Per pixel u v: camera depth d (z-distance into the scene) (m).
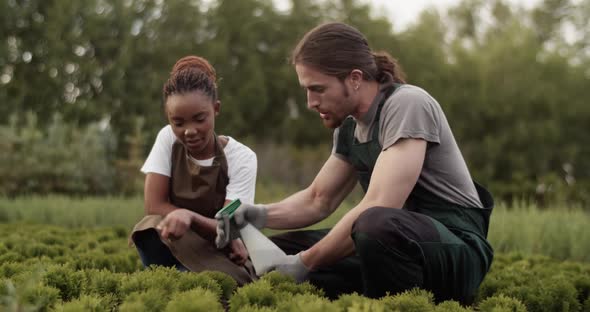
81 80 15.10
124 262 3.89
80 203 8.10
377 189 2.91
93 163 11.26
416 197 3.13
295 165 16.25
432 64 20.61
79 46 15.16
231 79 17.59
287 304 2.34
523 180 18.20
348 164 3.45
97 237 5.40
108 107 15.13
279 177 15.92
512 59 21.97
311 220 3.49
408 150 2.93
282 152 16.55
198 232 3.33
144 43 15.79
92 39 15.27
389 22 20.45
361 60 3.01
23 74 14.80
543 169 20.16
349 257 3.26
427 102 3.02
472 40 28.11
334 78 2.97
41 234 5.07
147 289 2.70
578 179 20.77
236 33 18.22
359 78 3.01
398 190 2.88
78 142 11.39
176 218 3.12
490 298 2.82
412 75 19.78
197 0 16.86
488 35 30.11
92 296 2.60
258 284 2.65
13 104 14.29
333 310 2.20
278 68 18.42
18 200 8.30
